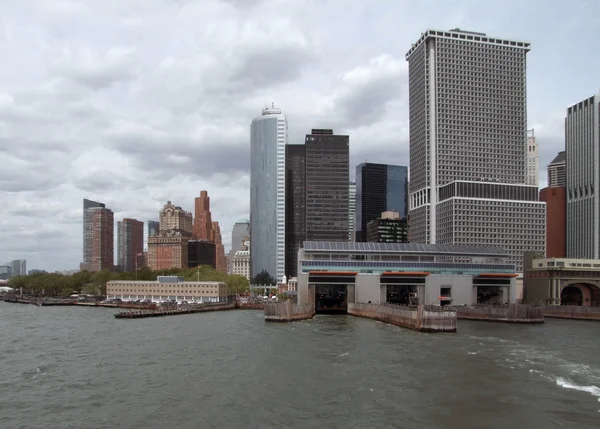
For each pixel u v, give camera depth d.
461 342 129.62
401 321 170.88
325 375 91.12
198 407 72.75
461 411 69.75
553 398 75.56
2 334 161.38
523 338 138.62
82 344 135.62
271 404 73.56
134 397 78.88
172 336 151.25
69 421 68.31
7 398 79.94
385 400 74.88
